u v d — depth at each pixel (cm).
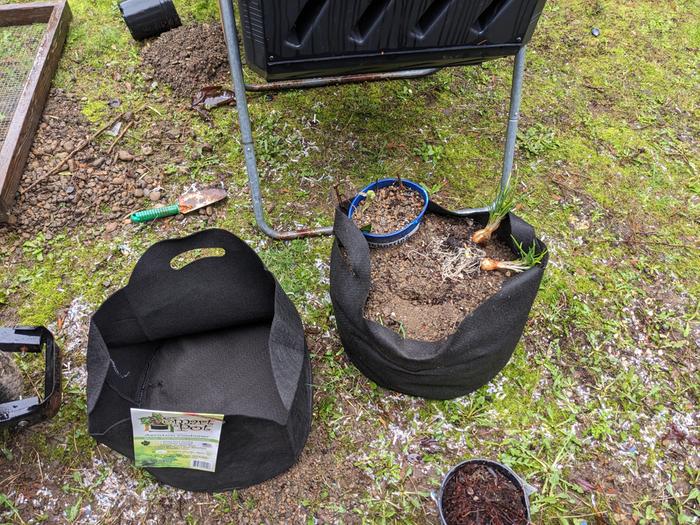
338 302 126
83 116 201
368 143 197
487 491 121
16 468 132
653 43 238
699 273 169
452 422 139
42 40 214
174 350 141
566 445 135
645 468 133
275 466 124
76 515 126
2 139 192
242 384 133
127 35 227
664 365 150
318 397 142
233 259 127
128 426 107
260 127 199
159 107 205
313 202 180
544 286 163
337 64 134
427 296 131
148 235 173
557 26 242
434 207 145
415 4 125
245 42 128
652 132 206
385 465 132
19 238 172
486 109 209
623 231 178
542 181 189
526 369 148
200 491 127
